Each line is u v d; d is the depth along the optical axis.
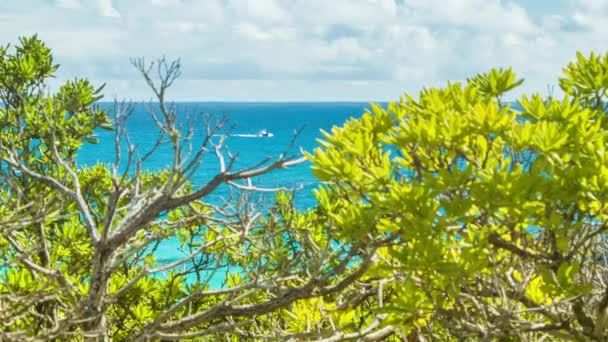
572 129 5.26
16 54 11.05
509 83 6.48
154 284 8.77
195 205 9.77
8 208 7.02
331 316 7.39
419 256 4.99
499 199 4.92
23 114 9.80
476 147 5.64
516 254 5.56
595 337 5.47
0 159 6.58
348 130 6.06
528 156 5.43
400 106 6.30
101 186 10.10
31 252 6.11
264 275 8.20
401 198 5.13
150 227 7.70
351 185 5.63
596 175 5.01
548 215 5.23
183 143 6.06
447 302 5.55
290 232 7.96
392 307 5.21
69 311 6.88
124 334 8.51
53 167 9.29
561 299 5.45
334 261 7.79
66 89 10.80
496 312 6.10
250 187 6.27
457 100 6.09
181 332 7.39
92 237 6.21
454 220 5.02
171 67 5.84
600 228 5.39
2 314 6.02
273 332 7.37
